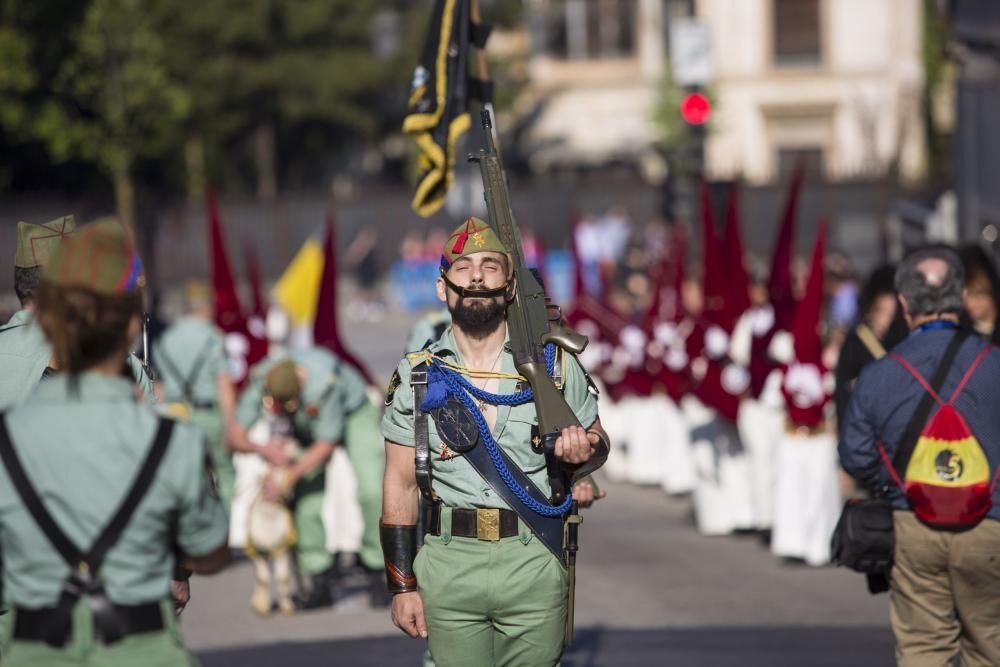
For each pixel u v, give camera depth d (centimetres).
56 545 821
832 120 10850
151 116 7631
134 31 7481
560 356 1123
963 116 3669
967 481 1252
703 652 1827
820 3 10812
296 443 2188
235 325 2727
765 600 2188
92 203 8231
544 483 1112
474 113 1648
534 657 1119
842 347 1792
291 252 9062
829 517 2455
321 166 11769
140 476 828
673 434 3275
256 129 10588
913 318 1316
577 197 9100
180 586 1000
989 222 3438
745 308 2717
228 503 2502
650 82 11288
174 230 8969
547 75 11481
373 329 7262
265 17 10019
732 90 10919
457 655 1121
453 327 1133
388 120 11012
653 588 2291
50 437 829
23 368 1096
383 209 9100
